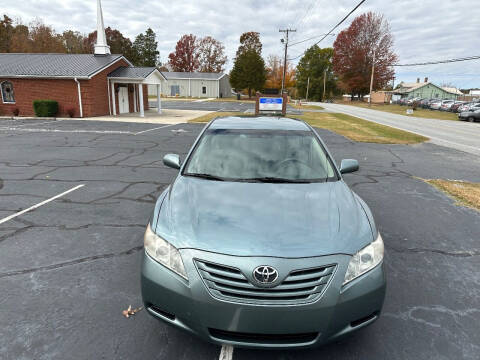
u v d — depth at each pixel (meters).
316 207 2.66
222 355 2.41
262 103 23.14
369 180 7.62
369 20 71.31
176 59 85.31
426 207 5.78
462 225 4.99
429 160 10.35
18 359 2.32
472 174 8.54
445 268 3.72
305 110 37.00
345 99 94.62
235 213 2.53
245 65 64.69
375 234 2.49
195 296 2.12
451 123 26.39
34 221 4.73
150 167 8.28
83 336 2.56
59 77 19.81
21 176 7.14
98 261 3.68
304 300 2.07
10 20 60.28
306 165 3.40
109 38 71.94
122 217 4.96
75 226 4.59
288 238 2.25
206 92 62.78
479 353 2.48
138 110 27.70
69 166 8.18
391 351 2.49
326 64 88.44
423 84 83.94
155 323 2.73
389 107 54.59
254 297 2.07
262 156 3.48
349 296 2.14
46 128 15.47
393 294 3.21
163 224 2.47
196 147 3.65
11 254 3.78
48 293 3.08
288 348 2.12
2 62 21.95
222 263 2.12
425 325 2.78
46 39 60.25
